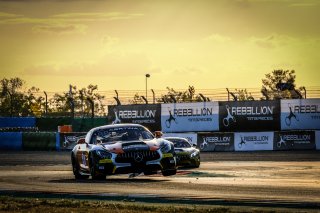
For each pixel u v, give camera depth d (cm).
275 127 6088
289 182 2544
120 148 2708
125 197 2109
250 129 6116
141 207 1855
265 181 2597
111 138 2831
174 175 2991
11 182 2797
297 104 6044
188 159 3684
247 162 4200
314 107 6041
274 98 6188
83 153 2855
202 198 2022
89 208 1870
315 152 5269
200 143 5803
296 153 5181
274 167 3641
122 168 2677
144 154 2688
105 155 2700
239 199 1980
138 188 2377
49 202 1994
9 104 7538
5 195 2273
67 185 2575
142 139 2827
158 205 1936
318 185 2394
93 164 2734
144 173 2708
